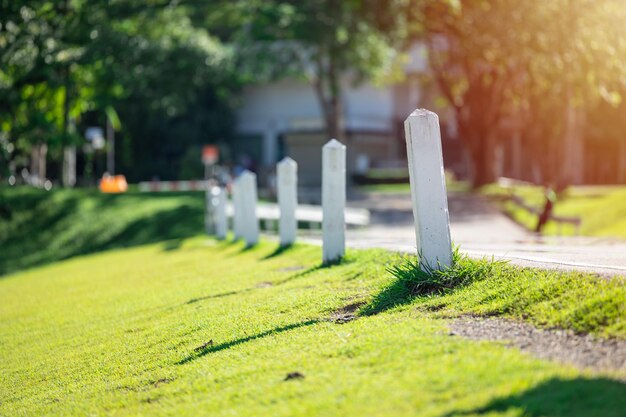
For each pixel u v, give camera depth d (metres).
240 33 47.50
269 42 47.00
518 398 4.80
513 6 32.56
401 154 73.25
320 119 70.50
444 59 47.09
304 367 6.18
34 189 34.84
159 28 33.34
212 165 62.88
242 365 6.69
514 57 35.22
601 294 6.34
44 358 9.35
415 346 6.08
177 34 35.09
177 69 46.00
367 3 39.00
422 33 43.69
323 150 11.51
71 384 7.79
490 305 6.88
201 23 45.31
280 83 71.56
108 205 34.34
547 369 5.22
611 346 5.62
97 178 66.50
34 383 8.30
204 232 30.08
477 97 45.72
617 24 29.67
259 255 15.18
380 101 71.44
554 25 30.59
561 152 41.28
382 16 38.88
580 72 30.84
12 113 31.48
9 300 15.80
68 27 30.30
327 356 6.35
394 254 10.24
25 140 32.59
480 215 32.88
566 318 6.17
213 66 45.91
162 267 16.95
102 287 15.27
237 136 73.06
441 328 6.46
